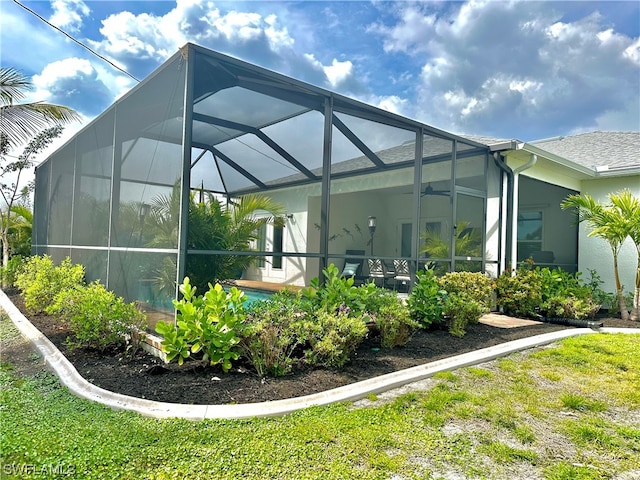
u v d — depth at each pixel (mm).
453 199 7355
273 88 5219
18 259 10789
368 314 5160
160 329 3668
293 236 6598
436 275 7207
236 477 2148
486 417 3088
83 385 3414
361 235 9086
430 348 4926
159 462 2248
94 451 2299
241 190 5930
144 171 4914
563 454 2613
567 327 6562
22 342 5113
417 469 2334
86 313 4422
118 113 5777
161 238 4441
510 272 7738
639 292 7598
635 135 11641
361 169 7598
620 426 3029
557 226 10227
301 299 5082
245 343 3908
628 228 7352
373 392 3504
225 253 4547
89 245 6848
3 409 2918
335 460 2361
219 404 3092
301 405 3119
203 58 4387
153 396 3199
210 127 5996
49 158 10062
